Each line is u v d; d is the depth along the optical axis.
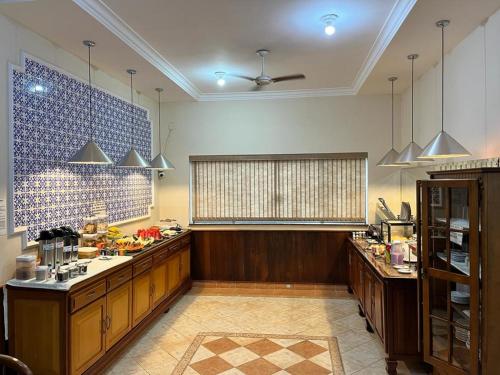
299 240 5.29
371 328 3.71
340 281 5.22
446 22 2.84
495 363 2.11
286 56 3.86
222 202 5.55
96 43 3.21
